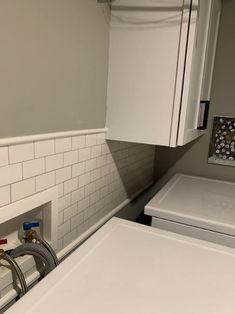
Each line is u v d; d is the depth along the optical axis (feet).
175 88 4.09
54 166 3.54
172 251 3.12
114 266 2.79
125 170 5.63
